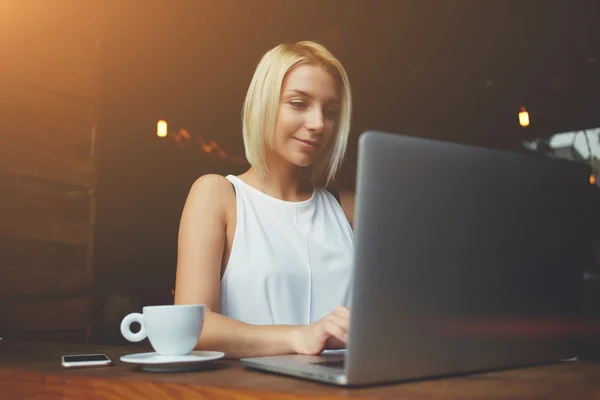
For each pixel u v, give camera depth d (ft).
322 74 4.64
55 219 8.68
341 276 4.79
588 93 13.20
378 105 15.17
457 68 14.24
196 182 4.66
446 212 2.31
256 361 2.75
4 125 8.10
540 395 2.05
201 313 2.98
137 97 16.63
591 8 12.19
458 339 2.40
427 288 2.28
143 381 2.45
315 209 5.00
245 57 15.40
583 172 2.87
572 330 2.85
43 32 8.52
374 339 2.17
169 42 14.64
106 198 17.06
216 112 17.67
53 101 8.71
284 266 4.57
